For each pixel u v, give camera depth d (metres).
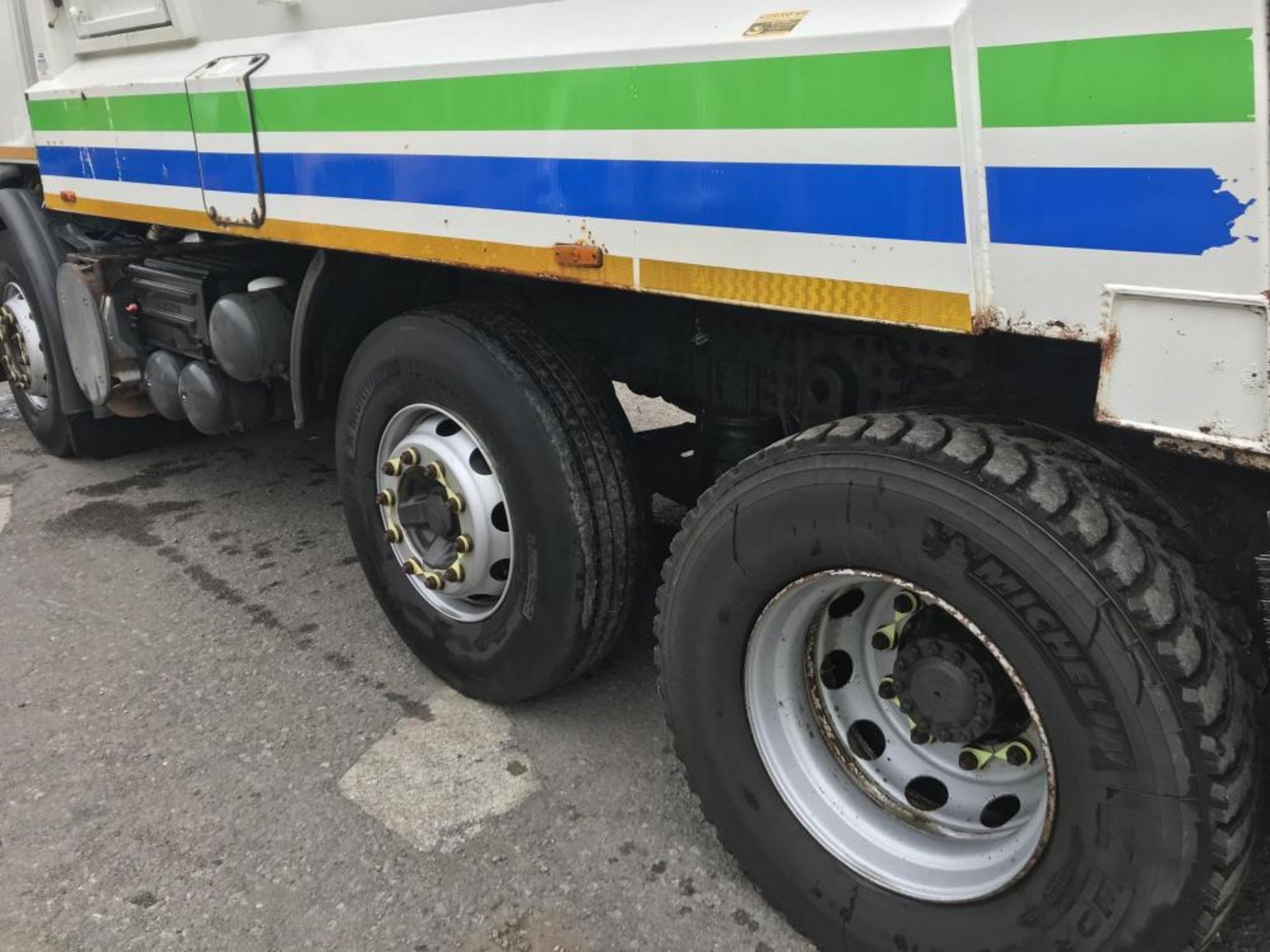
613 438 2.64
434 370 2.70
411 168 2.42
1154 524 1.69
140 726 3.04
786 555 1.94
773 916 2.28
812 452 1.87
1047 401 1.98
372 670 3.30
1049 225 1.46
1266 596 1.61
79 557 4.21
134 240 4.44
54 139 4.05
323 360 3.31
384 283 3.13
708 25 1.82
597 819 2.59
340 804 2.67
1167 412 1.41
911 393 2.21
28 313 5.06
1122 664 1.55
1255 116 1.26
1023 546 1.61
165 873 2.45
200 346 3.83
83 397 4.97
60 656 3.45
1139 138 1.35
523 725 2.98
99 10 3.63
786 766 2.14
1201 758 1.53
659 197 1.93
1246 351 1.32
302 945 2.23
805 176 1.71
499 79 2.14
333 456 5.34
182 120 3.17
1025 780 1.95
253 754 2.89
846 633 2.14
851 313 1.71
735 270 1.85
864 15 1.61
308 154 2.71
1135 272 1.39
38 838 2.58
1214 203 1.31
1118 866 1.64
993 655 1.76
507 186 2.21
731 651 2.12
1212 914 1.58
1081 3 1.36
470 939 2.24
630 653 3.34
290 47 2.78
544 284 2.86
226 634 3.56
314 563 4.09
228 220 3.11
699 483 2.93
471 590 2.87
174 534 4.42
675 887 2.37
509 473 2.61
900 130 1.57
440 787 2.73
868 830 2.08
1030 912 1.79
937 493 1.69
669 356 2.72
